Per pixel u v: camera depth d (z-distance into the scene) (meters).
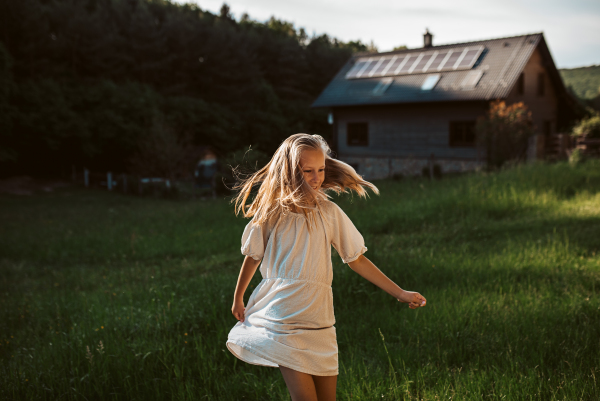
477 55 24.44
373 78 27.34
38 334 4.43
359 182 2.52
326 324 2.29
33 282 7.45
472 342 3.52
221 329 3.89
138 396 2.99
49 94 34.91
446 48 26.64
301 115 57.28
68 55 42.50
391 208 10.41
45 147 34.72
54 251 9.75
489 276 5.23
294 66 62.56
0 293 6.63
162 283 6.29
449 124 23.91
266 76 61.75
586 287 4.67
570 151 18.72
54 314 5.14
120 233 11.49
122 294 5.69
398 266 5.66
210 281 5.73
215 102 51.06
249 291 4.92
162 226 12.10
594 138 19.61
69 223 14.01
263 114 51.03
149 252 9.19
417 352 3.39
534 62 24.94
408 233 8.48
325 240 2.31
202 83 52.66
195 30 52.41
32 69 38.12
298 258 2.27
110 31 44.72
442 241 7.55
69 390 3.01
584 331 3.53
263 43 62.72
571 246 6.32
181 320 4.18
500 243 7.01
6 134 31.81
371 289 4.98
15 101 33.59
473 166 23.22
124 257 8.95
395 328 3.96
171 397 2.98
